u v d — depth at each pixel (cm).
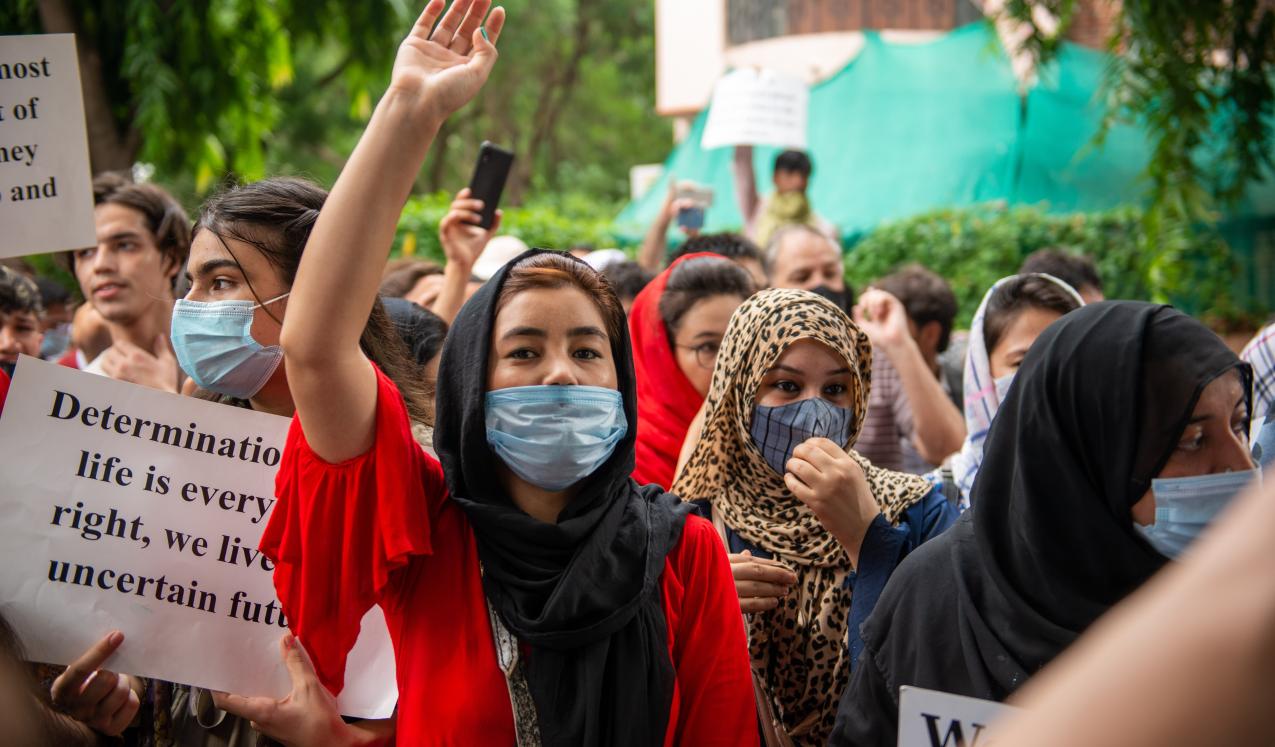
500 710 183
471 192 418
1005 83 1069
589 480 199
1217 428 162
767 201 757
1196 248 873
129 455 222
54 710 198
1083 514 168
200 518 221
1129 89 677
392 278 452
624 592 187
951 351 514
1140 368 164
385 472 184
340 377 179
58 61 273
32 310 383
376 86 970
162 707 231
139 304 368
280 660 218
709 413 275
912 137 1100
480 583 192
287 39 932
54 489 220
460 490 195
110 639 215
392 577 193
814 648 252
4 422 219
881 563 236
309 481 187
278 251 218
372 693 215
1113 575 167
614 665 185
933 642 183
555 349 193
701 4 1548
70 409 221
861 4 1433
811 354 261
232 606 220
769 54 1483
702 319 334
